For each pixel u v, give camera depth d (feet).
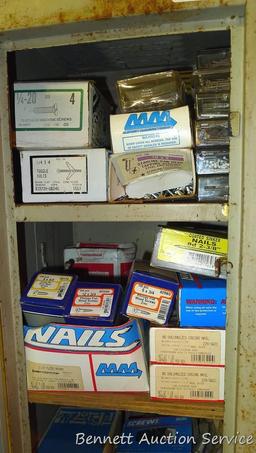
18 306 2.15
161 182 1.94
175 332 2.03
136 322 2.13
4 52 1.95
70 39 1.88
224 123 1.90
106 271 3.03
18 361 2.19
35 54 2.60
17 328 2.16
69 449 2.54
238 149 1.74
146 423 2.76
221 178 1.92
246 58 1.64
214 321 2.04
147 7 1.65
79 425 2.84
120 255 3.04
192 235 2.11
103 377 2.16
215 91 1.91
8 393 2.10
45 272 2.52
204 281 2.16
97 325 2.13
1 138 1.99
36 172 2.02
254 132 1.68
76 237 3.70
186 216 1.88
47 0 1.74
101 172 1.98
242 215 1.74
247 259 1.76
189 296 2.04
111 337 2.11
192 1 1.62
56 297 2.17
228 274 1.85
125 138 1.92
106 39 1.85
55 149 2.00
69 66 3.07
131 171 1.94
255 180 1.70
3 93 1.97
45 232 3.01
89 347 2.13
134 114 1.91
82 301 2.20
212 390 2.04
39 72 2.69
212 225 3.03
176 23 1.76
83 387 2.19
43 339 2.15
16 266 2.11
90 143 1.98
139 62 3.00
